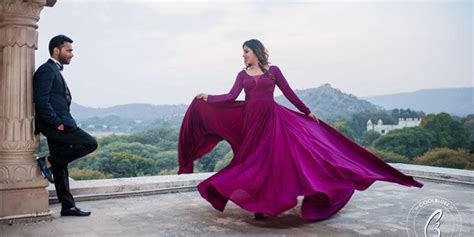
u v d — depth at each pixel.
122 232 3.34
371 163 3.91
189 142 4.23
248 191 3.46
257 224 3.60
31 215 3.64
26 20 3.67
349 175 3.54
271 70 4.02
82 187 4.61
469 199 4.65
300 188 3.40
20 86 3.66
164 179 5.26
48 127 3.69
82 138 3.77
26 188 3.64
